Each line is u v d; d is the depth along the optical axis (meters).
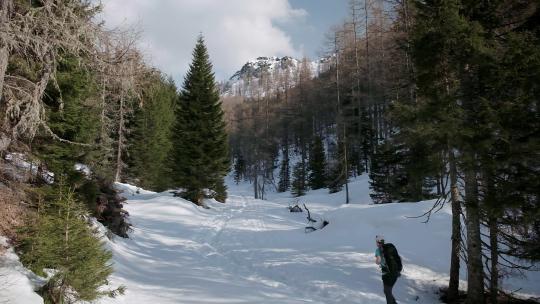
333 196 37.56
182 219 24.19
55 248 6.50
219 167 31.52
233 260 15.42
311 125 71.19
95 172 14.82
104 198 14.30
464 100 10.70
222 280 11.45
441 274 13.12
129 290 8.87
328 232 18.61
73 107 11.55
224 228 22.97
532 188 9.59
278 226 23.45
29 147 10.45
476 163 9.86
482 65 9.82
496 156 9.98
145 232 18.50
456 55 10.50
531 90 9.27
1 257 7.04
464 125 9.80
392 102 11.28
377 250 10.39
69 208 7.03
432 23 10.20
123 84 8.73
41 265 7.14
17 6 7.30
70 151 11.95
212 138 31.70
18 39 7.28
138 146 40.19
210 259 15.30
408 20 15.47
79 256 6.62
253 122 72.12
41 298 6.33
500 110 9.35
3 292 6.05
